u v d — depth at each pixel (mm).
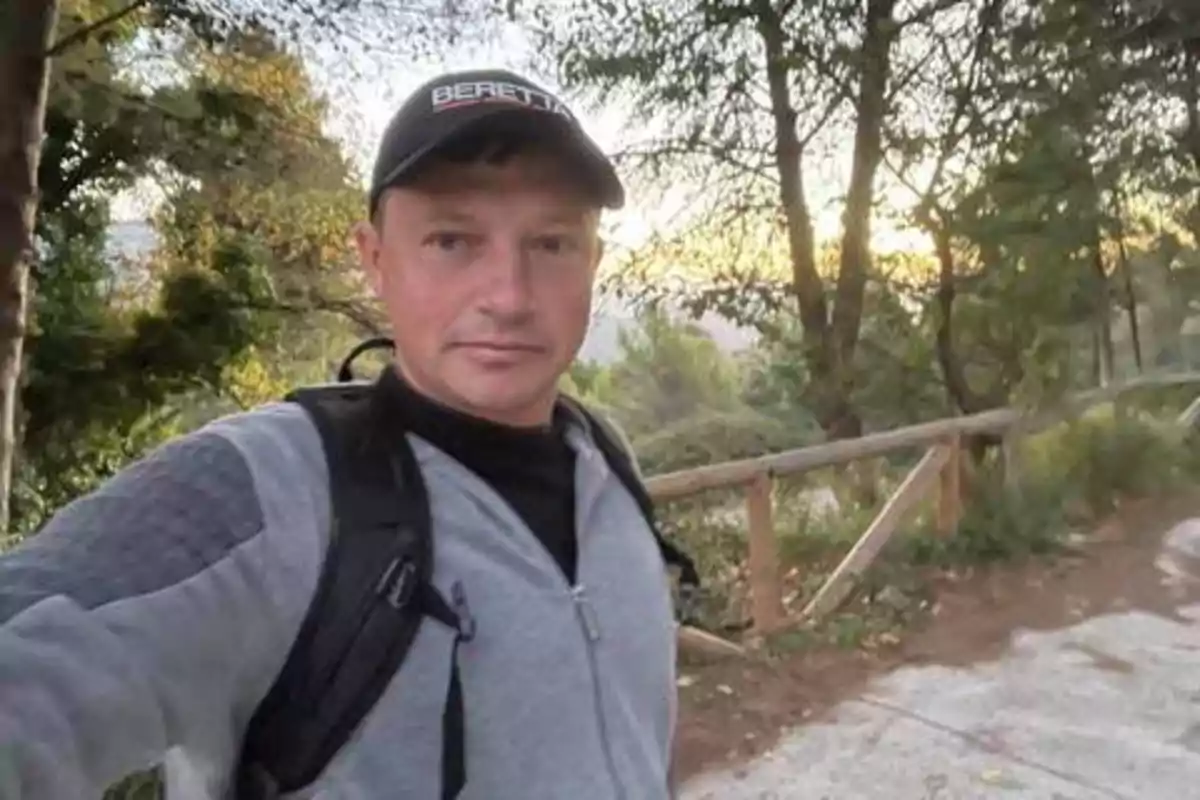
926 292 10625
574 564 1036
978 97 10047
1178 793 4176
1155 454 9602
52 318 11242
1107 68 9805
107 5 10070
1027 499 7949
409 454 945
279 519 858
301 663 849
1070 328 10008
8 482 6336
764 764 4434
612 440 1195
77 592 759
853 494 9883
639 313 11477
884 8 10289
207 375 12398
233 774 856
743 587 6883
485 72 1012
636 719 1021
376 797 854
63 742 724
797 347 11531
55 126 11227
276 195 12492
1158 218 11391
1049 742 4613
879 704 5012
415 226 983
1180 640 5875
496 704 910
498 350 968
